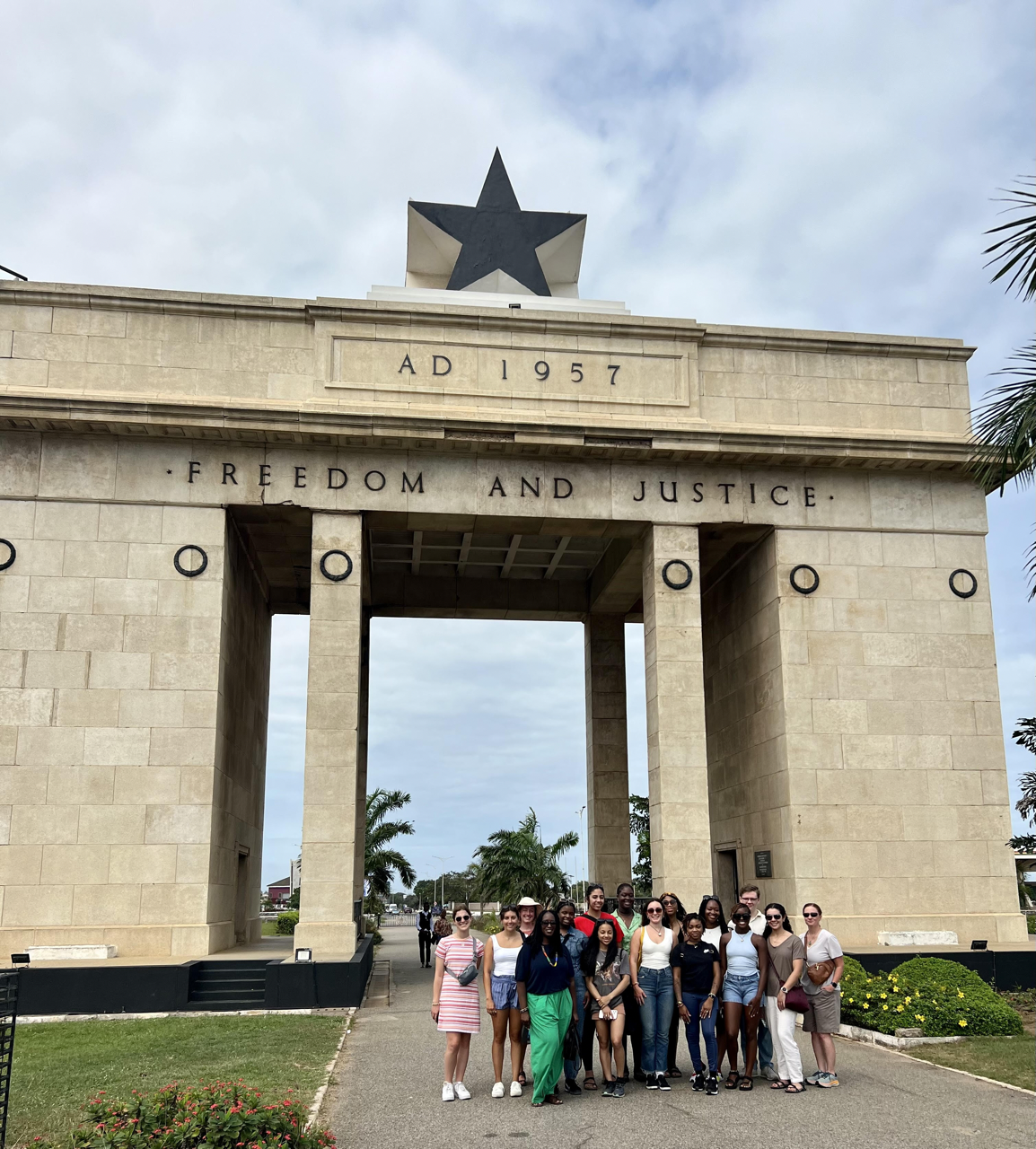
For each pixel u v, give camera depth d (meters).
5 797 21.94
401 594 33.69
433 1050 15.20
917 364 27.41
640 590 31.77
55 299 24.34
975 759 25.11
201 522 23.56
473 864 78.00
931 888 24.28
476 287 29.89
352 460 24.38
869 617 25.58
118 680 22.70
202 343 24.69
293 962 20.02
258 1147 8.62
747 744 27.48
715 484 25.66
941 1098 12.04
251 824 30.14
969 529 26.38
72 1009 19.05
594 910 12.65
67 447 23.52
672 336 26.31
